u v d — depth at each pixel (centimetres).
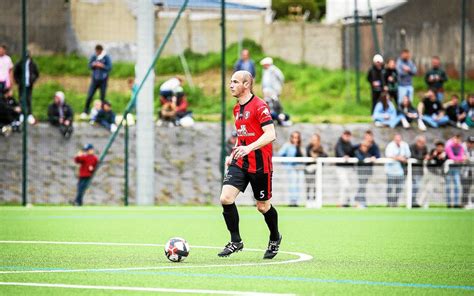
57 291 1568
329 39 7981
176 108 5875
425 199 5188
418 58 7406
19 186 5222
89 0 7100
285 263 2103
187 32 7750
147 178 5000
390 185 5141
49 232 3114
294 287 1652
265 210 2183
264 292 1566
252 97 2116
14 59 6619
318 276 1845
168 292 1555
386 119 6153
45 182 5256
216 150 5703
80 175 4888
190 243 2711
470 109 6159
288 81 7700
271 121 2097
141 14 5025
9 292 1555
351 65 7875
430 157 5194
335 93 7456
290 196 5116
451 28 7300
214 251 2425
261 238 2952
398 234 3206
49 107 5569
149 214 4247
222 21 4909
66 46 7038
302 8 10225
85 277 1773
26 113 4822
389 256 2361
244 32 8081
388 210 4866
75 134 5628
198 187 5403
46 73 6856
